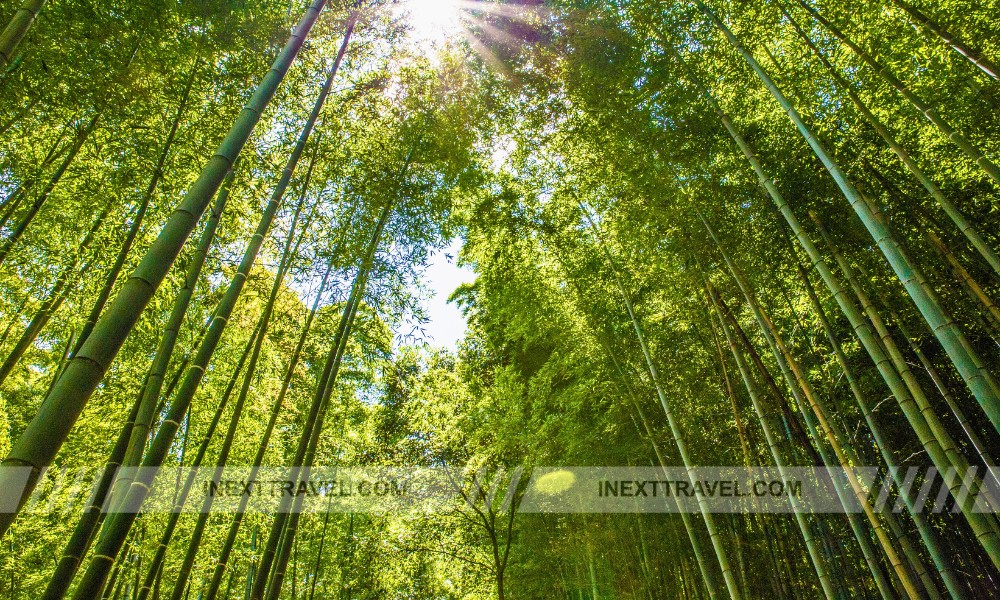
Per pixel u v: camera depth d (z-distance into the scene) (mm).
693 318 6469
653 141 5484
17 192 4312
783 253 6004
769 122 5930
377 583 9945
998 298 5738
